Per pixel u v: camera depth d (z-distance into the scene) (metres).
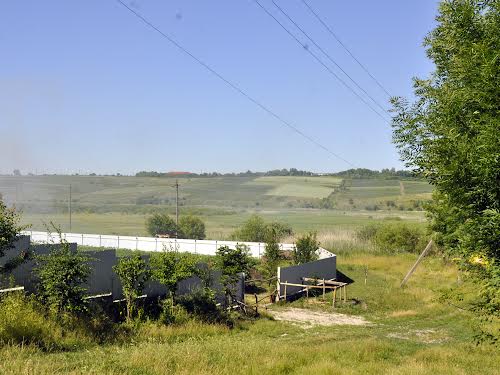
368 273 41.19
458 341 20.11
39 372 9.73
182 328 19.22
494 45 9.20
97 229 79.25
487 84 8.78
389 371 12.50
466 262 10.83
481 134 8.78
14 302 15.09
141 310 19.59
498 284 9.41
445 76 10.74
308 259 37.38
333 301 28.86
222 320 22.12
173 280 20.36
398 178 136.75
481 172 8.64
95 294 20.16
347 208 116.31
